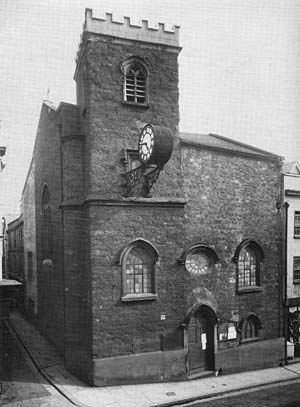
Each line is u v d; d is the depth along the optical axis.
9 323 25.89
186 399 14.36
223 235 18.55
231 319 18.48
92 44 15.89
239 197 19.12
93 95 15.82
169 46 17.22
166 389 15.32
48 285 20.97
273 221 20.19
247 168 19.47
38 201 23.59
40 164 23.05
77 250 16.52
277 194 20.42
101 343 15.22
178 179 17.08
